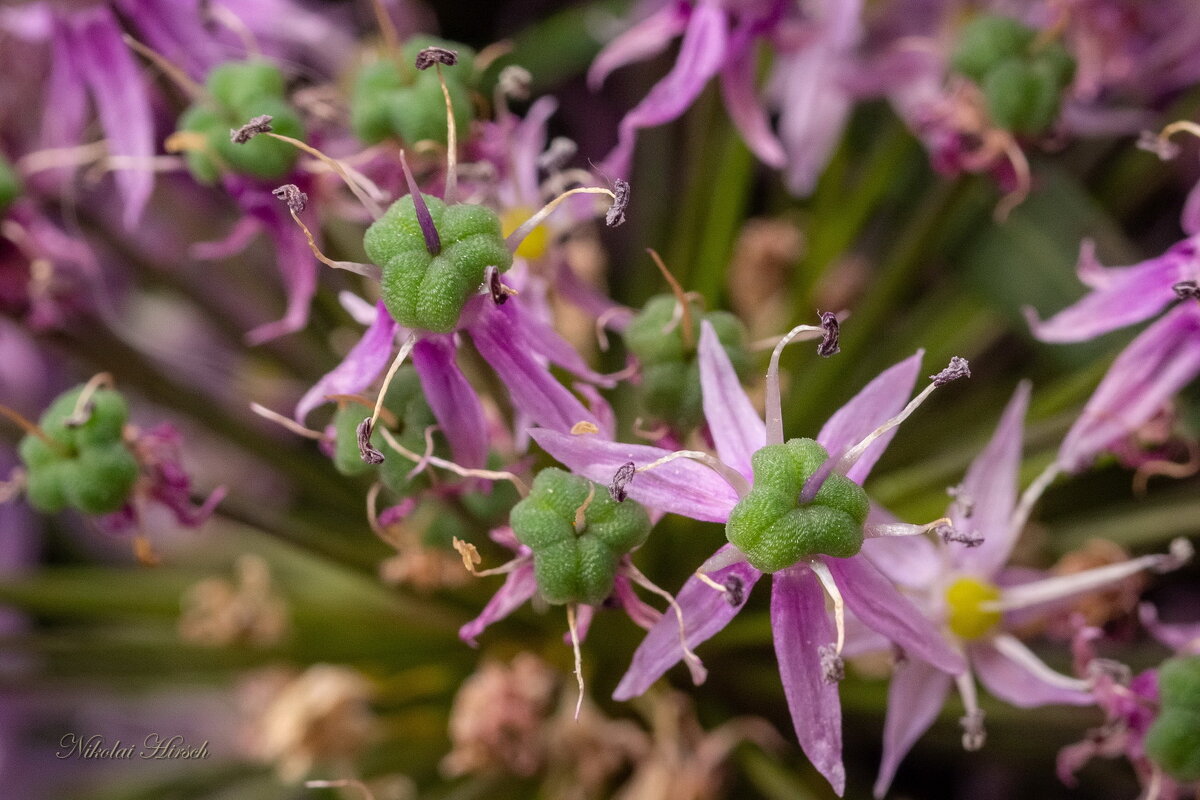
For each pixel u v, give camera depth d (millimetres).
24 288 139
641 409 122
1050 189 152
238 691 170
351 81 152
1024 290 150
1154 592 159
